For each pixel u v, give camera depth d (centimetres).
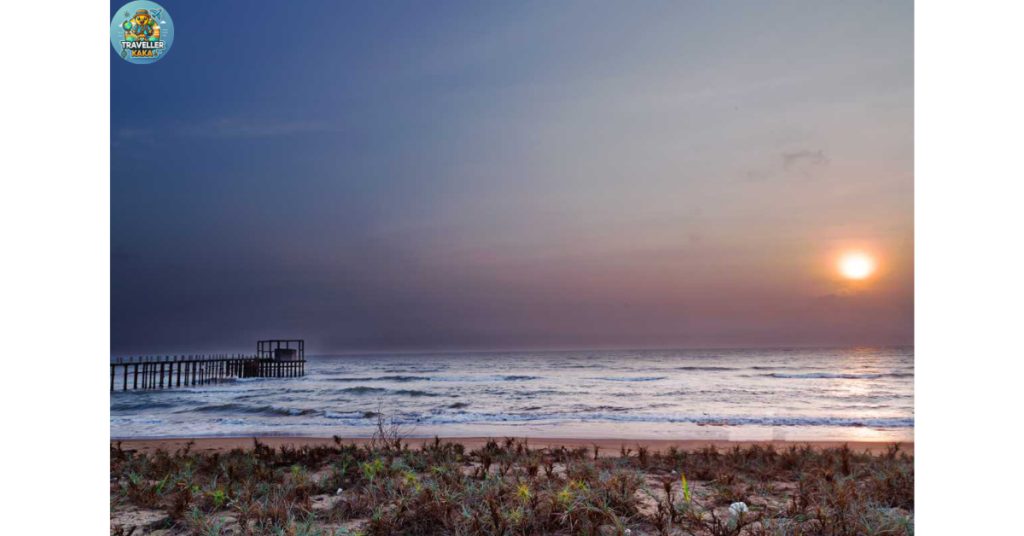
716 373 4456
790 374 4259
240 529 441
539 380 3994
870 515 447
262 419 1811
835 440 1201
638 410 1983
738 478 617
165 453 802
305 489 551
